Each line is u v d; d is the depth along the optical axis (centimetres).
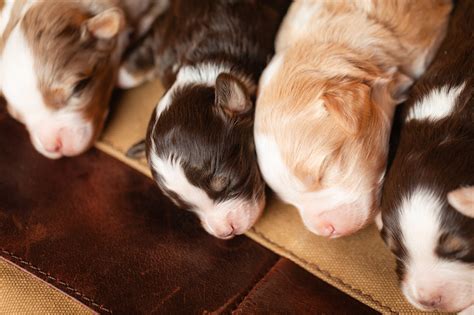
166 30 41
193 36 39
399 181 31
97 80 38
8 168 38
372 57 35
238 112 35
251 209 34
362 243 34
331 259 34
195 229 35
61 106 38
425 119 32
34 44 37
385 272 33
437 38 36
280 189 34
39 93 37
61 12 38
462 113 32
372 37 35
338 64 34
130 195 37
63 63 37
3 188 37
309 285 33
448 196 29
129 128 40
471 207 29
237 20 38
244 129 35
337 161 33
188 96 35
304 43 35
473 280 30
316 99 33
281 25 38
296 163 33
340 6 36
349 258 34
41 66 37
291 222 35
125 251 35
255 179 35
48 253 35
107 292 34
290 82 34
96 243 35
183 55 39
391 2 36
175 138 34
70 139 38
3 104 40
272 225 35
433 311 32
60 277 34
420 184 31
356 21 35
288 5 40
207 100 35
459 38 34
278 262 34
